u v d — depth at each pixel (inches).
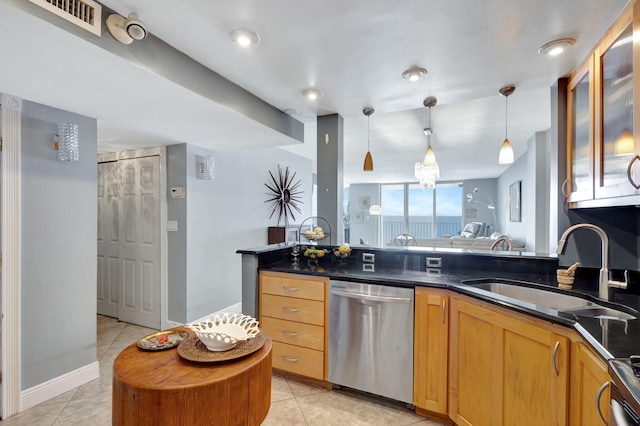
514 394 57.1
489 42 67.9
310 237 108.6
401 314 78.2
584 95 74.7
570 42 66.9
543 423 51.8
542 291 72.7
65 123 86.7
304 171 249.6
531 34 64.7
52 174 84.4
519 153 212.2
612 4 55.3
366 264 102.0
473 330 66.6
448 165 276.1
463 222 384.2
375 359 81.4
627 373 32.1
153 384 39.5
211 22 60.5
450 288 72.1
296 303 91.0
